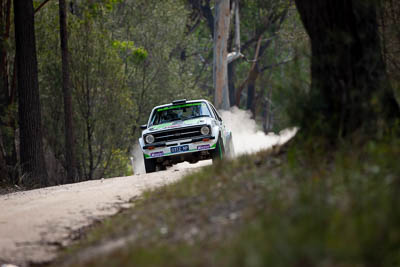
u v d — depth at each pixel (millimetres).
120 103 82812
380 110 19859
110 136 81938
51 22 84562
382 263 10492
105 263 13844
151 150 41812
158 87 108312
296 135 21750
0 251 18031
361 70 21031
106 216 22109
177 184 23906
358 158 18078
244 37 138875
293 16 128375
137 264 12797
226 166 23828
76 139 79562
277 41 143250
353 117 20297
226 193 18625
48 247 18438
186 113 44750
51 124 80438
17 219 22922
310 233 11648
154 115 45281
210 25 136500
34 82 58906
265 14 130750
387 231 11094
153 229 16812
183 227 16094
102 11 93000
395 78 25281
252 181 19172
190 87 122062
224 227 14742
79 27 82812
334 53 21219
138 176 35562
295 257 10523
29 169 58000
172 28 115562
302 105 21266
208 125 41500
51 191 33594
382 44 25422
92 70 80875
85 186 33875
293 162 18875
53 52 81938
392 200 12492
